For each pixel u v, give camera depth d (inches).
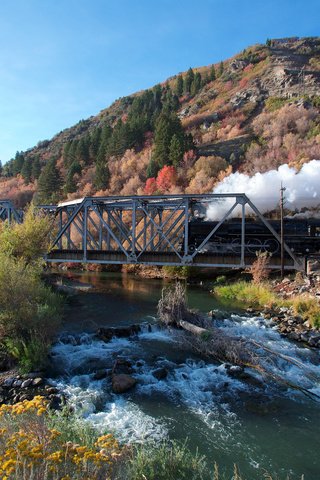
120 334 586.6
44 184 3634.4
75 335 579.8
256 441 306.3
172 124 3304.6
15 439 186.7
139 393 390.3
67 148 4761.3
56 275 1330.0
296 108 3489.2
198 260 999.6
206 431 320.2
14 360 454.6
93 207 1093.1
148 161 3334.2
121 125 4168.3
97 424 323.9
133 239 1040.8
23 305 505.4
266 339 568.7
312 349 529.7
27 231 804.0
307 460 283.0
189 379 425.1
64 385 403.5
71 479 168.7
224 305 841.5
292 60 5118.1
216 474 243.4
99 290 1061.8
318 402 375.9
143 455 265.6
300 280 874.8
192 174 2783.0
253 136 3395.7
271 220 1028.5
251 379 424.5
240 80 5236.2
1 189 4515.3
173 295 657.0
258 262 940.6
